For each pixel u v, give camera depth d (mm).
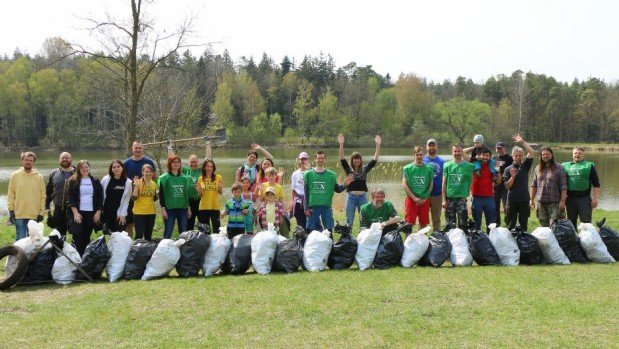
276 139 64312
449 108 69688
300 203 9805
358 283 6820
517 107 76000
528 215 9719
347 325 5312
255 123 62156
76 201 8336
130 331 5238
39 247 7363
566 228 8109
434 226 10078
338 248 7930
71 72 53969
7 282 6855
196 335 5125
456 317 5477
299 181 9953
